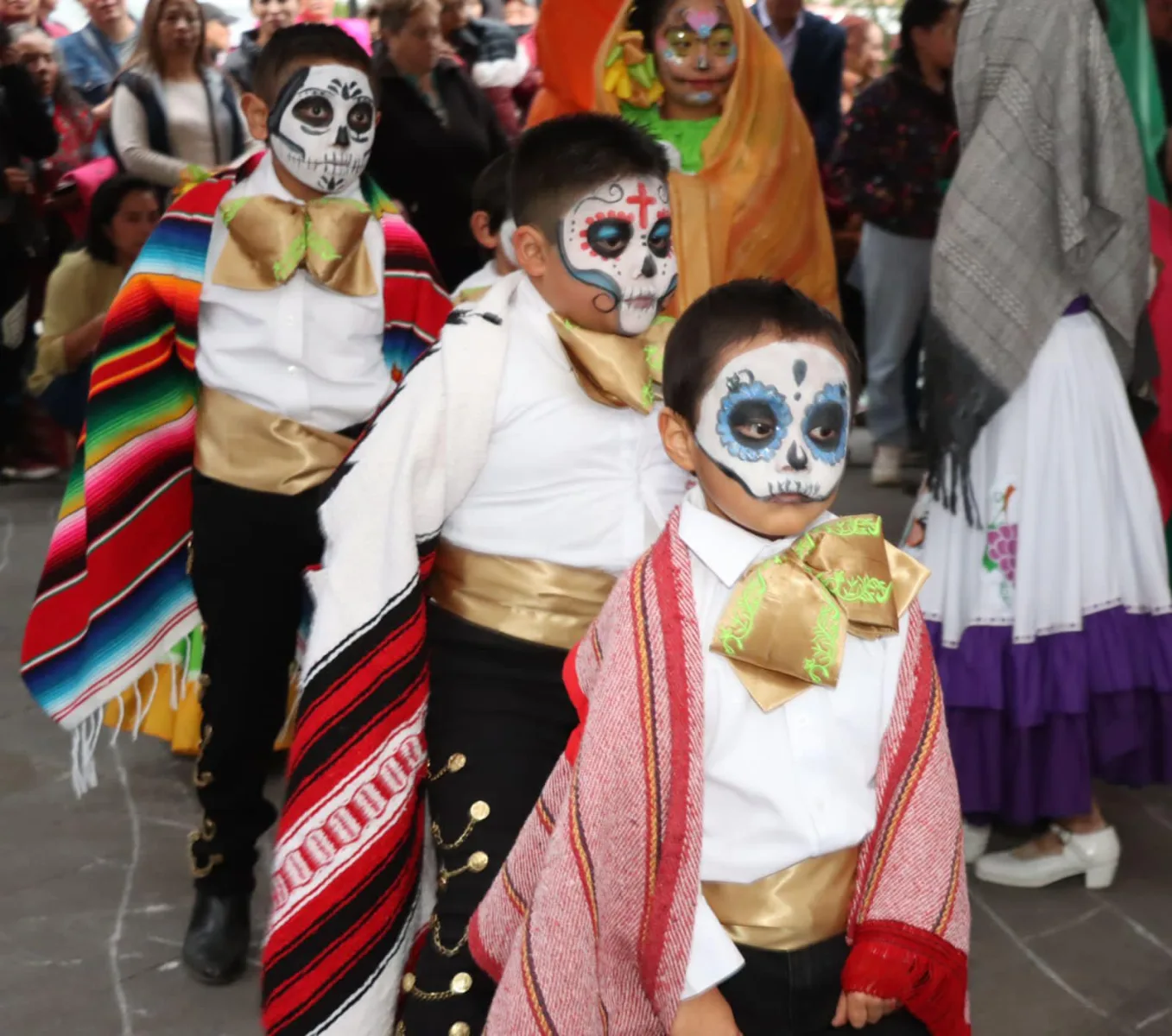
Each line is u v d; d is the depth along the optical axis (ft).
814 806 5.12
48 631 9.13
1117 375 9.68
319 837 6.45
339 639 6.38
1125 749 9.70
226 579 8.61
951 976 5.08
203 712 8.79
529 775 6.43
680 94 10.47
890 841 5.14
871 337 18.67
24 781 11.74
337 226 8.61
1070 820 9.98
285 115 8.54
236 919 8.94
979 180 9.18
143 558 9.23
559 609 6.54
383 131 15.05
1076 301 9.57
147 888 10.04
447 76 15.42
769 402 5.16
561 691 6.56
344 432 8.77
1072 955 9.16
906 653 5.28
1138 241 9.35
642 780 4.99
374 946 6.57
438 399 6.40
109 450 8.89
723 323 5.24
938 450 9.48
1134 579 9.63
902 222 17.74
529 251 6.58
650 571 5.22
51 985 8.84
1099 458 9.51
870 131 17.60
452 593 6.68
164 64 18.26
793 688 5.09
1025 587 9.45
